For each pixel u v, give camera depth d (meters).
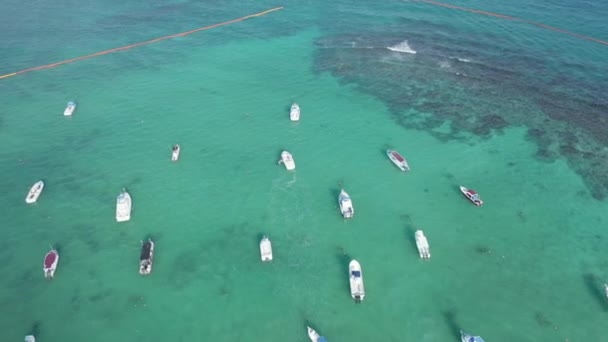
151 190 64.06
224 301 49.09
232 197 63.03
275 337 45.62
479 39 105.81
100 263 53.22
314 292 50.03
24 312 47.66
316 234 57.38
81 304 48.56
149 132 76.06
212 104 84.06
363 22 118.25
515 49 100.50
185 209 61.03
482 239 56.69
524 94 84.69
